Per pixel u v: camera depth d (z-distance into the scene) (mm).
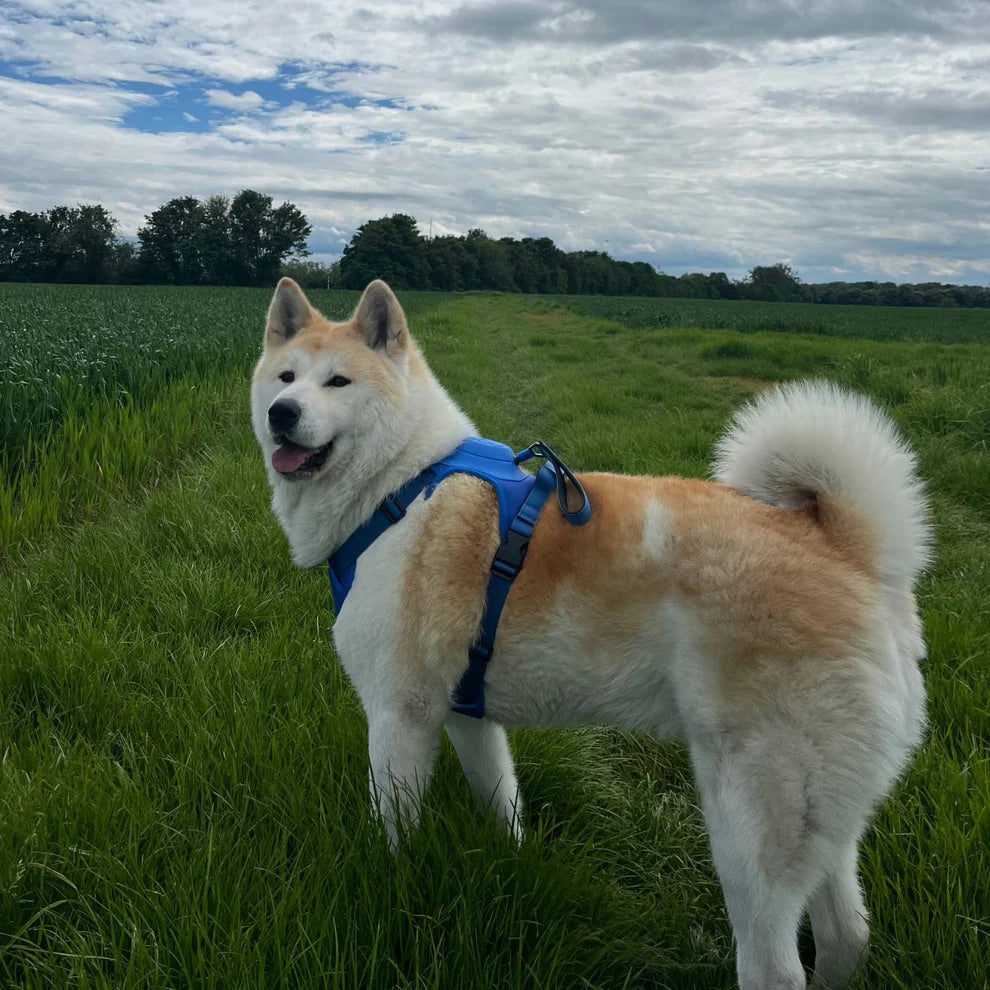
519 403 6016
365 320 1471
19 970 1146
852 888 1195
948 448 3873
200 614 2025
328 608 2104
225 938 1133
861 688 1101
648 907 1331
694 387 6664
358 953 1137
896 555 1186
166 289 30406
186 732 1563
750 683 1106
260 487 2979
